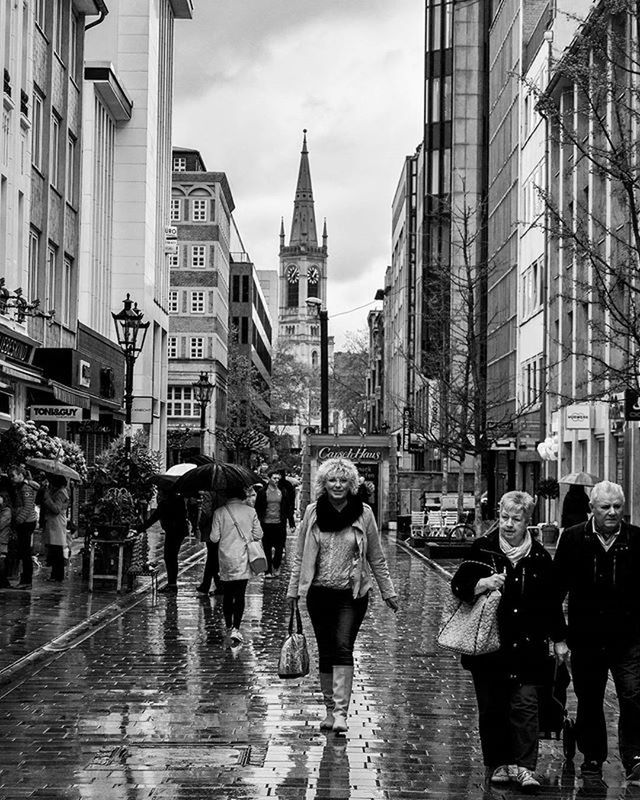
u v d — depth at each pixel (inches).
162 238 2802.7
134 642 649.6
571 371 1786.4
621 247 1216.2
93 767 365.7
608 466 1525.6
